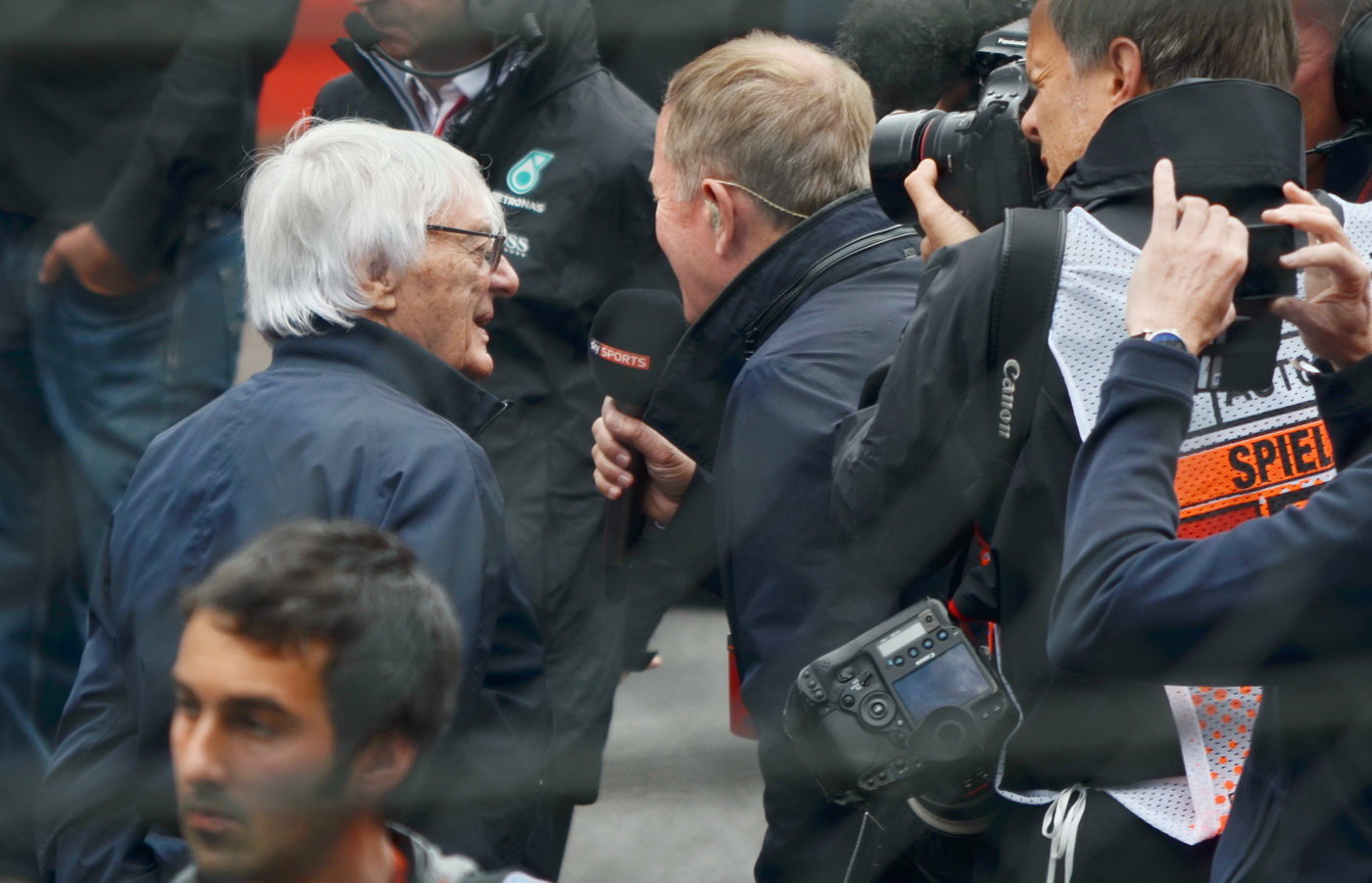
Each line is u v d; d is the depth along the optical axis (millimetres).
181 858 5840
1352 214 5707
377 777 4242
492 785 6359
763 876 7059
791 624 6996
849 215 7750
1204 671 4566
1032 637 5699
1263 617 4438
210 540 6051
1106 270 5367
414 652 4262
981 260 5586
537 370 9852
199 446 6297
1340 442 4949
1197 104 5309
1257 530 4508
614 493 8641
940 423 5746
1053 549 5562
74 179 7445
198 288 8227
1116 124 5484
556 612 9281
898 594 6414
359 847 4242
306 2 7605
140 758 5992
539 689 6973
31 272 7750
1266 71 5594
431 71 9562
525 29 9500
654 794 6332
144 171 7426
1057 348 5395
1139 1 5590
